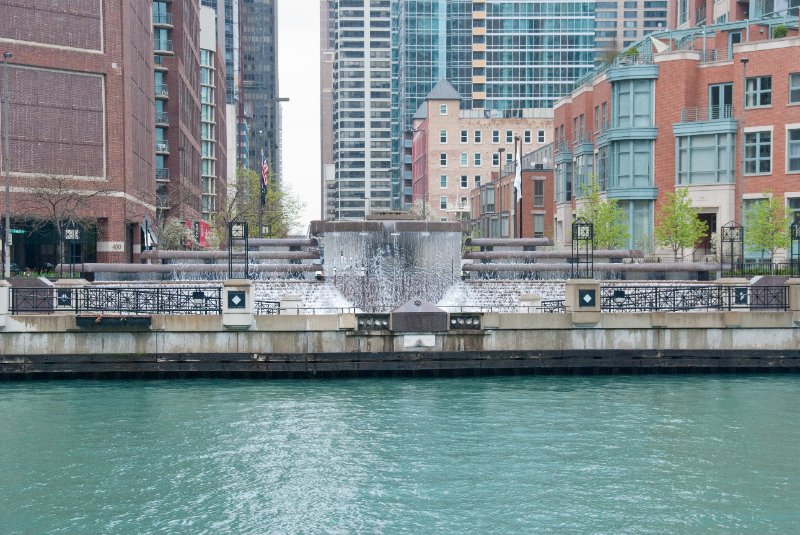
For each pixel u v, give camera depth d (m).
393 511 21.14
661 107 69.50
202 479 23.45
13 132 69.25
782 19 71.19
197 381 35.47
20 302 38.69
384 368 36.12
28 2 70.06
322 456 25.41
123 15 75.56
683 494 22.20
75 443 26.75
